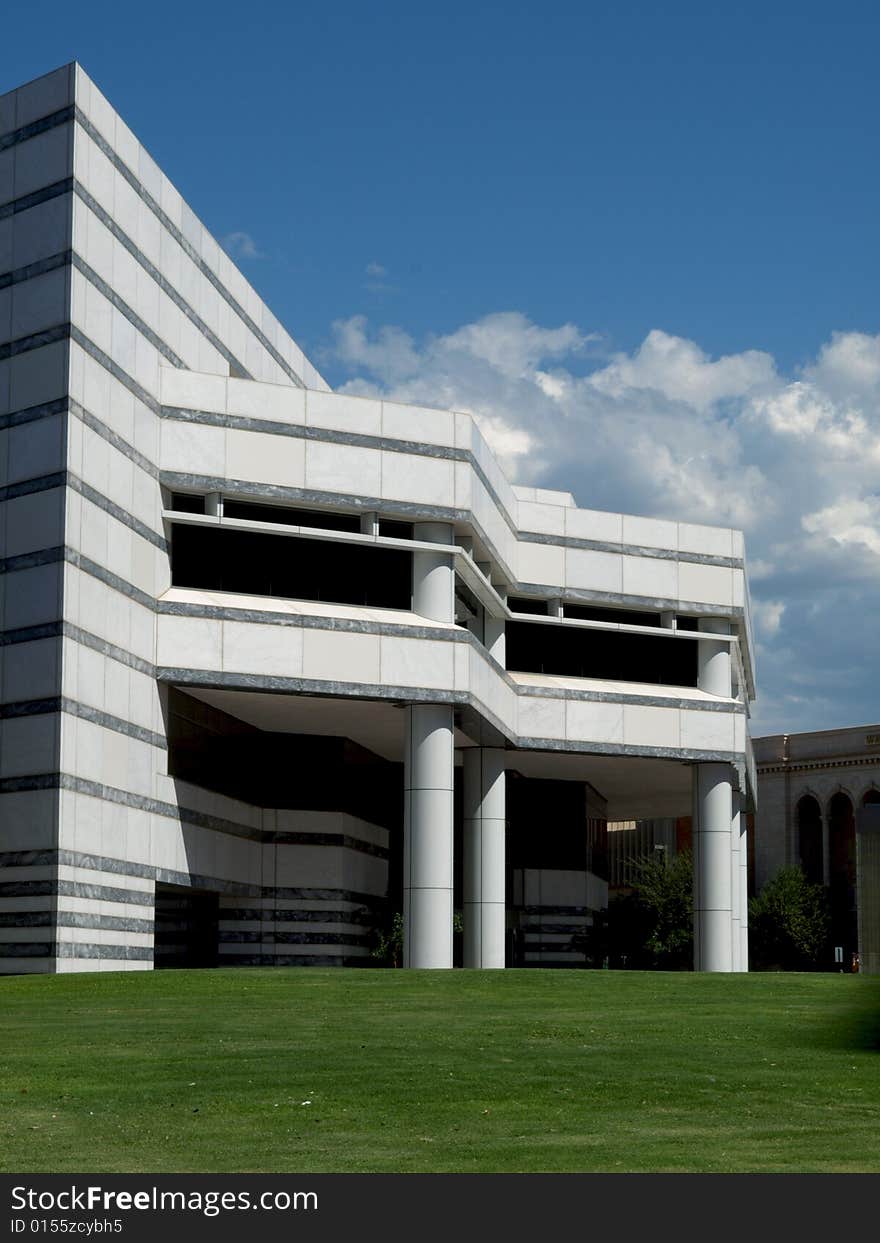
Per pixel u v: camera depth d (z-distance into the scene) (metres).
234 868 48.34
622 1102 17.20
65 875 37.53
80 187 39.84
